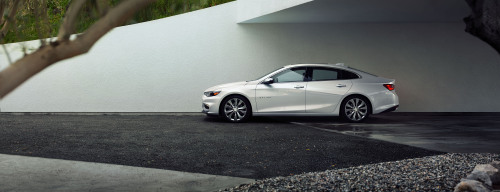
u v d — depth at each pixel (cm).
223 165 566
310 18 1262
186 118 1195
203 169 541
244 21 1319
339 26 1361
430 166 495
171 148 693
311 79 1073
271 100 1061
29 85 1370
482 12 356
